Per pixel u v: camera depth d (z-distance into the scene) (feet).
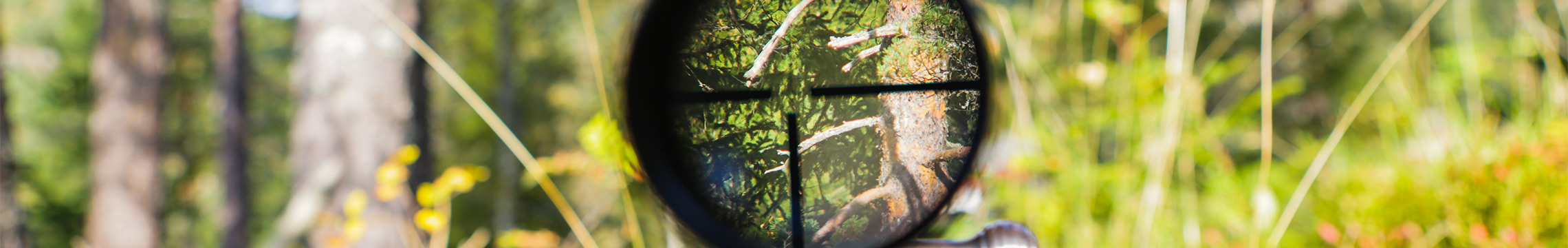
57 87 22.12
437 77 18.61
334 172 9.91
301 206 9.35
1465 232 5.23
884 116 1.92
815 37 1.86
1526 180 5.23
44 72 22.18
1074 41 6.71
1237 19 10.26
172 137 26.68
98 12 23.24
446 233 5.31
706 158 1.83
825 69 1.87
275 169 25.88
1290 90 6.25
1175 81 5.55
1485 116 6.64
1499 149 5.76
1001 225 2.17
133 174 20.95
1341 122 5.42
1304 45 11.28
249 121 26.18
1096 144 6.29
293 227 9.09
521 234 6.66
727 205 1.81
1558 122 5.72
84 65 23.13
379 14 5.36
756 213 1.83
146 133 21.17
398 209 9.50
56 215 20.07
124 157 20.88
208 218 25.04
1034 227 5.44
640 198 2.21
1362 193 6.06
